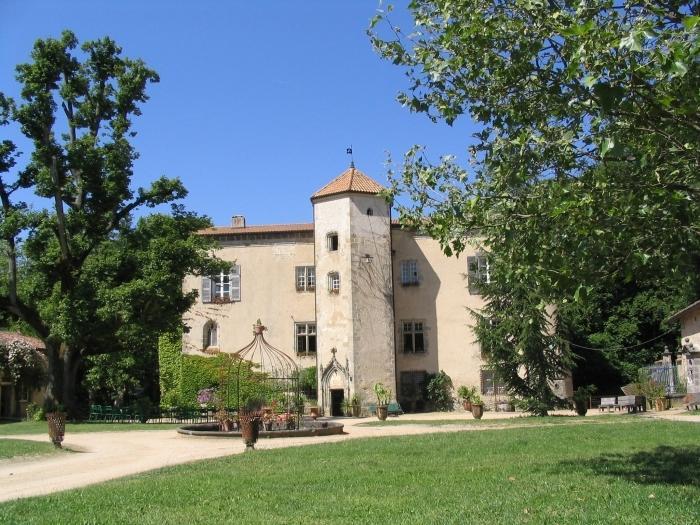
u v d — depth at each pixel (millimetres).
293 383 36031
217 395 33219
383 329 39688
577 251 8664
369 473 12250
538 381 29078
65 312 29531
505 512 8500
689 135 8258
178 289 31453
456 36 9609
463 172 10367
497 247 10375
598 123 8688
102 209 33625
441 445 16828
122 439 22406
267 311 41781
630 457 13430
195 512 9102
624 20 8492
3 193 32281
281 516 8727
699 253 9078
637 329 45219
